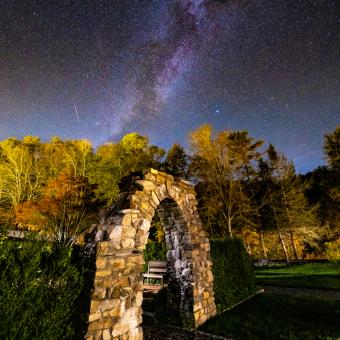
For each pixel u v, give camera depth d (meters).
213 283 6.91
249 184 22.73
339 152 22.67
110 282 3.93
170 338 5.26
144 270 11.02
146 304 7.37
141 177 5.42
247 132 21.52
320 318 6.05
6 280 2.66
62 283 3.31
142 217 4.92
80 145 22.95
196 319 5.73
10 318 2.62
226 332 5.41
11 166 22.05
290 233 22.11
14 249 2.90
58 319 3.17
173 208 6.35
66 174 15.62
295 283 10.70
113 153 23.11
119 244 4.25
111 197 19.67
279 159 21.83
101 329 3.65
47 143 24.84
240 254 8.70
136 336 4.12
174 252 6.50
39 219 14.20
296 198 21.14
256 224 21.86
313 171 26.98
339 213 21.08
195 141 18.81
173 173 25.41
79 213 14.59
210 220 20.89
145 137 25.47
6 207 20.53
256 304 7.36
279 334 5.22
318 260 18.06
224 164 18.95
